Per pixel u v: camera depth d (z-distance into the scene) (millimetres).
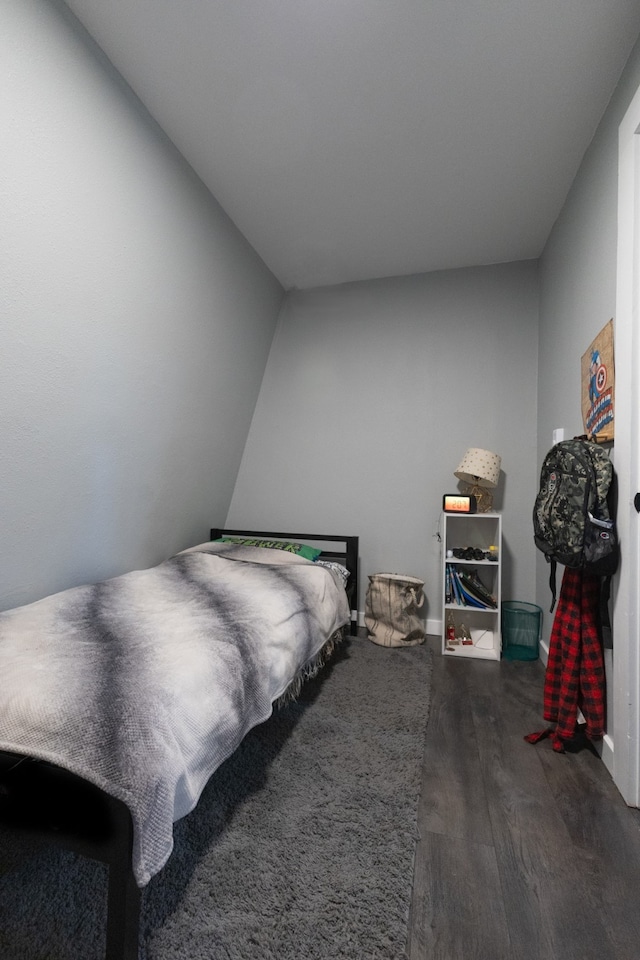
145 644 1496
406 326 3418
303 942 1036
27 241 1488
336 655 2879
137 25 1573
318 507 3553
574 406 2285
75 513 2062
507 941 1057
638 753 1509
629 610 1524
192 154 2178
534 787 1615
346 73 1754
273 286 3408
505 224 2768
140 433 2309
